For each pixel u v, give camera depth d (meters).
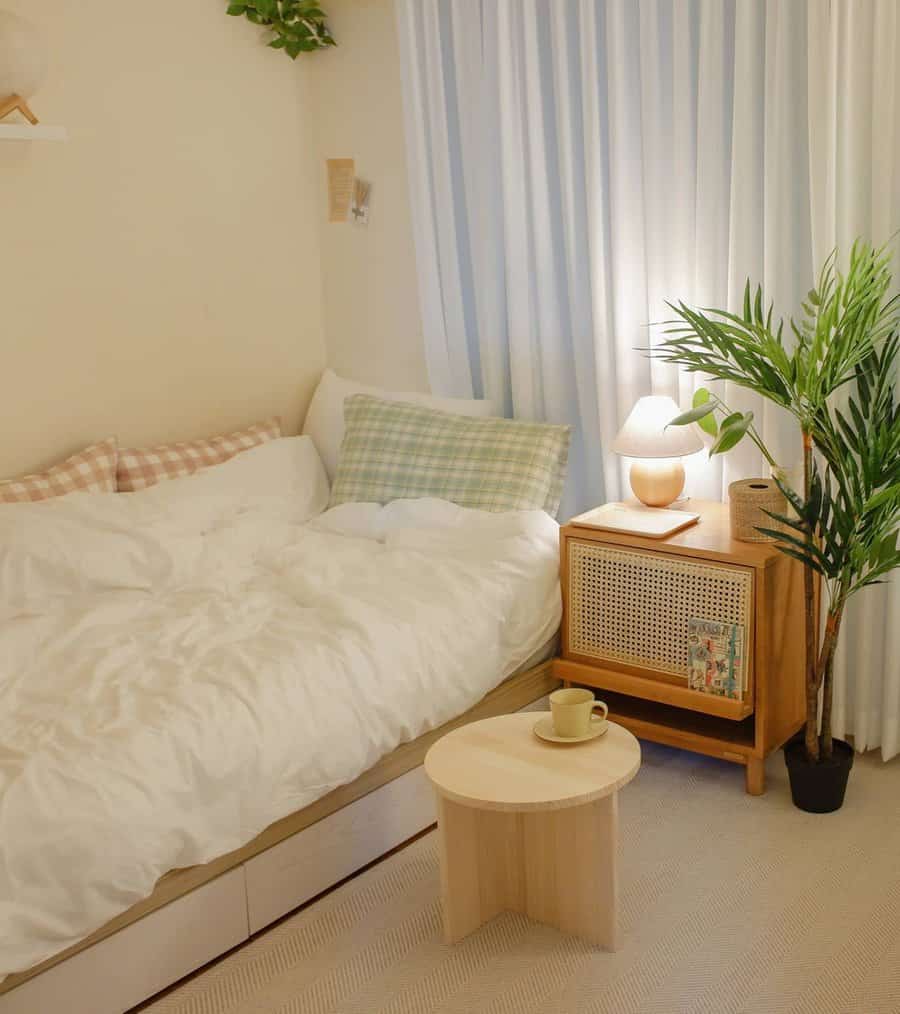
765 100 2.74
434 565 2.87
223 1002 2.07
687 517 2.91
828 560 2.47
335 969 2.15
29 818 1.84
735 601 2.66
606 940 2.17
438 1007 2.03
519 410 3.38
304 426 3.84
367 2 3.53
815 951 2.12
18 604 2.68
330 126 3.75
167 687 2.23
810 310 2.46
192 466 3.40
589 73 2.99
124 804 1.93
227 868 2.18
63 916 1.86
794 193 2.79
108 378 3.37
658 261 3.00
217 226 3.59
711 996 2.02
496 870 2.29
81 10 3.18
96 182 3.27
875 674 2.88
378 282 3.75
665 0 2.88
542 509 3.11
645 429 2.89
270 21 3.59
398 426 3.39
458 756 2.17
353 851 2.45
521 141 3.20
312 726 2.26
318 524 3.32
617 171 2.99
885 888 2.32
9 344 3.14
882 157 2.57
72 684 2.31
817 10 2.58
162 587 2.83
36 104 3.11
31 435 3.22
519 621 2.83
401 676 2.46
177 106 3.43
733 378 2.50
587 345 3.22
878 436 2.36
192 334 3.57
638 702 3.02
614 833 2.10
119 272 3.36
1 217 3.08
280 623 2.56
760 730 2.68
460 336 3.47
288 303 3.83
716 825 2.59
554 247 3.25
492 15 3.15
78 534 2.79
